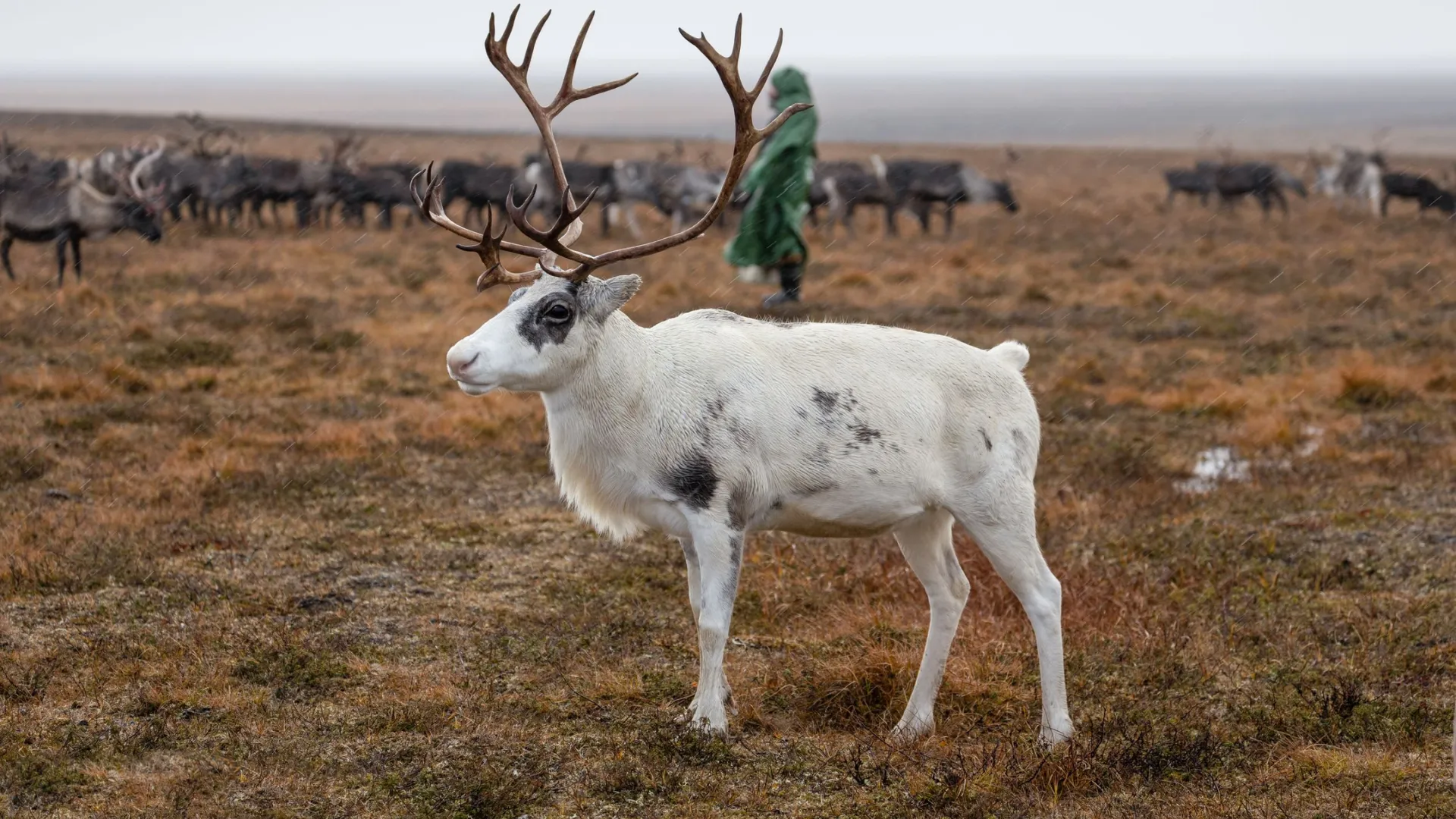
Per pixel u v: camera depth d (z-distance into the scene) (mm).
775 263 19469
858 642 6574
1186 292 22250
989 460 5461
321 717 5539
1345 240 32812
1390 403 13664
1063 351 16516
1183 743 5301
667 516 5465
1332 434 12094
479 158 54125
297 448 10555
